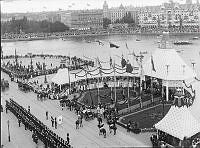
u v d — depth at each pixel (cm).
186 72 11606
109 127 8712
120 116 9812
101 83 14188
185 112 7706
